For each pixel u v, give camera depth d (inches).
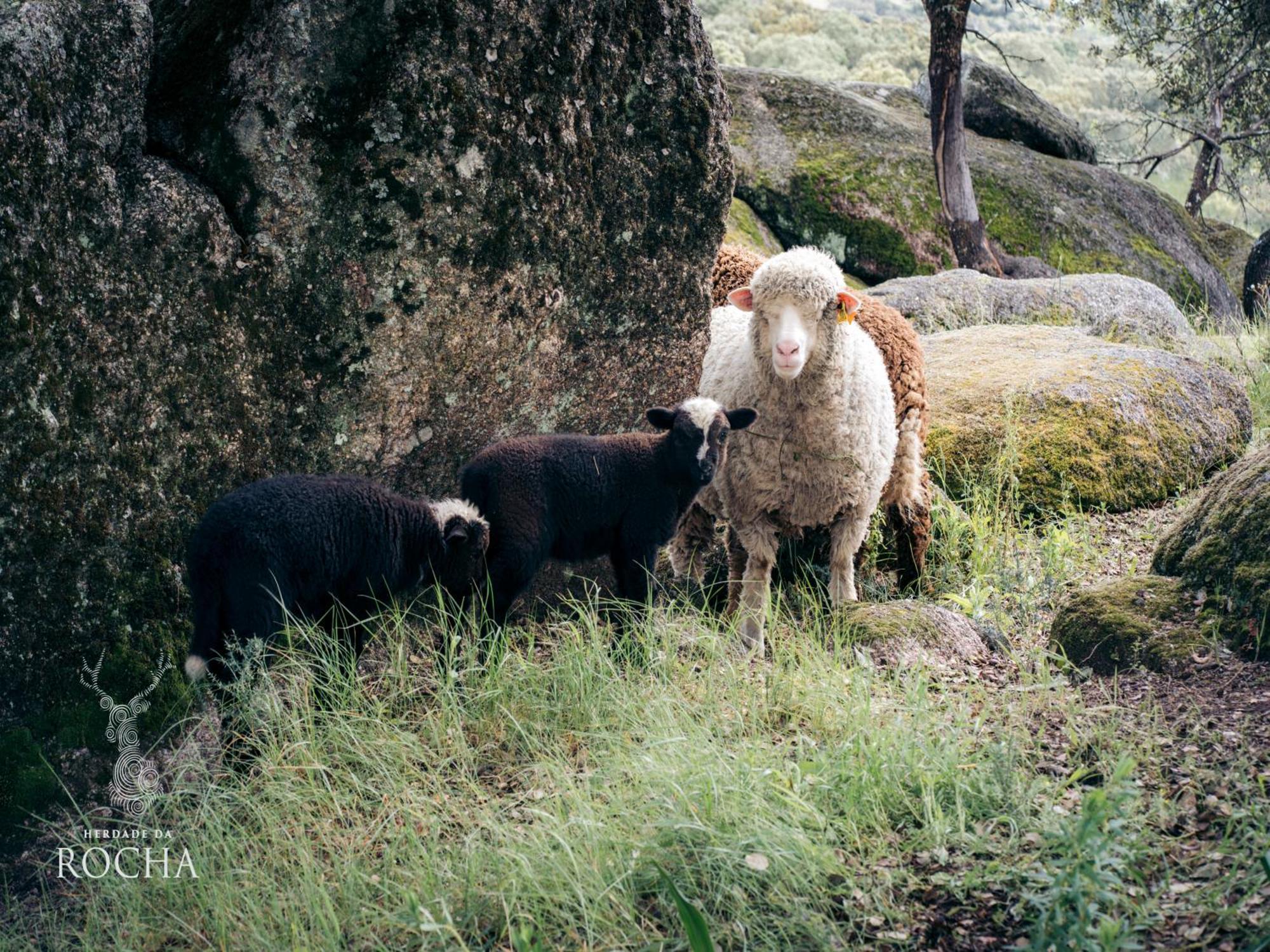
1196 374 304.8
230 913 127.0
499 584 174.1
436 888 125.8
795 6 1809.8
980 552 239.8
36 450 145.3
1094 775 144.6
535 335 195.3
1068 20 807.1
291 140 165.9
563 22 183.6
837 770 141.5
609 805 136.9
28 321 143.3
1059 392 287.0
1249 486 184.5
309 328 172.2
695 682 173.9
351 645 166.2
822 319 198.7
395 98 170.6
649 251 204.4
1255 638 167.2
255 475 170.4
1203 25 786.2
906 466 234.1
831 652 186.7
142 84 156.8
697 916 107.3
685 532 231.1
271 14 164.9
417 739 156.0
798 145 594.2
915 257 572.1
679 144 201.9
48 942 129.2
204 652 147.2
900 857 130.0
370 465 183.3
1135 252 629.3
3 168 139.0
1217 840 126.3
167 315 158.1
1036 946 109.6
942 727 153.7
